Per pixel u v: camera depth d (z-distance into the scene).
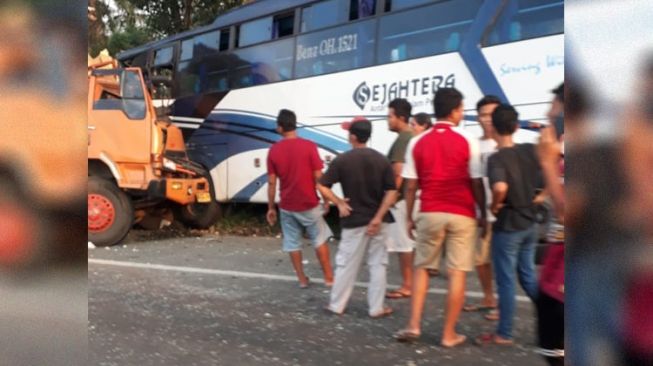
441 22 8.21
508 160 4.34
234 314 5.56
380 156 5.34
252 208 12.29
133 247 9.57
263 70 10.82
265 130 10.72
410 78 8.50
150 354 4.46
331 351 4.54
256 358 4.39
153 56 13.22
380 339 4.81
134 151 9.38
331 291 6.12
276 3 10.80
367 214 5.40
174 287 6.68
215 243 10.14
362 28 9.27
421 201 4.54
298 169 6.32
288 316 5.49
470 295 6.20
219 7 18.64
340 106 9.46
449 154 4.40
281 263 8.19
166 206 10.95
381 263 5.43
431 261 4.60
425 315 5.46
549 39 7.03
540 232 3.76
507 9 7.47
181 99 12.32
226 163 11.42
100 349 4.56
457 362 4.27
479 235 5.12
